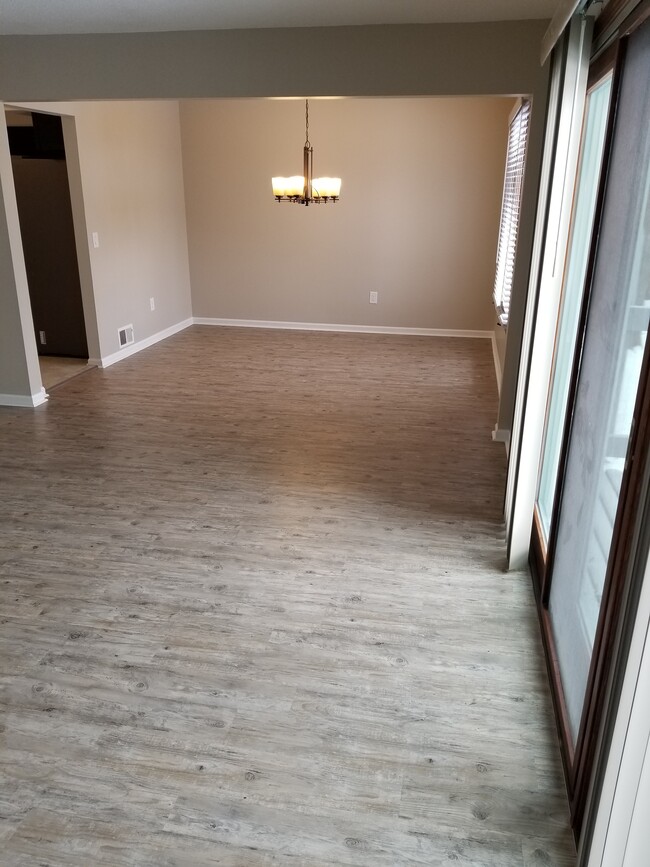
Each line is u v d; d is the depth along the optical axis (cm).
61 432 463
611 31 204
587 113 279
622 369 179
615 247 190
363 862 169
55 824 179
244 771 195
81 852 171
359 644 249
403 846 173
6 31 412
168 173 725
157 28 399
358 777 193
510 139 593
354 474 398
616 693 129
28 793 187
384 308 761
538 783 192
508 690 228
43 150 586
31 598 275
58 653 243
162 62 412
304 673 234
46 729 209
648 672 116
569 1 200
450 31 376
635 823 125
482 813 183
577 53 228
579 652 204
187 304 799
